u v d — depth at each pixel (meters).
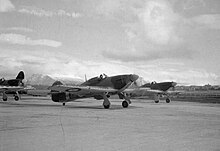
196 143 7.49
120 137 8.29
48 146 6.99
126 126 10.62
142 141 7.71
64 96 24.53
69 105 25.12
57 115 14.84
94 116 14.41
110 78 22.55
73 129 9.77
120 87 22.03
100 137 8.27
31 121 12.00
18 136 8.32
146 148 6.86
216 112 17.52
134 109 19.98
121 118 13.48
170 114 15.91
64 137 8.22
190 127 10.46
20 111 17.53
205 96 49.28
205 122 12.05
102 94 21.09
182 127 10.44
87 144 7.27
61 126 10.51
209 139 8.07
